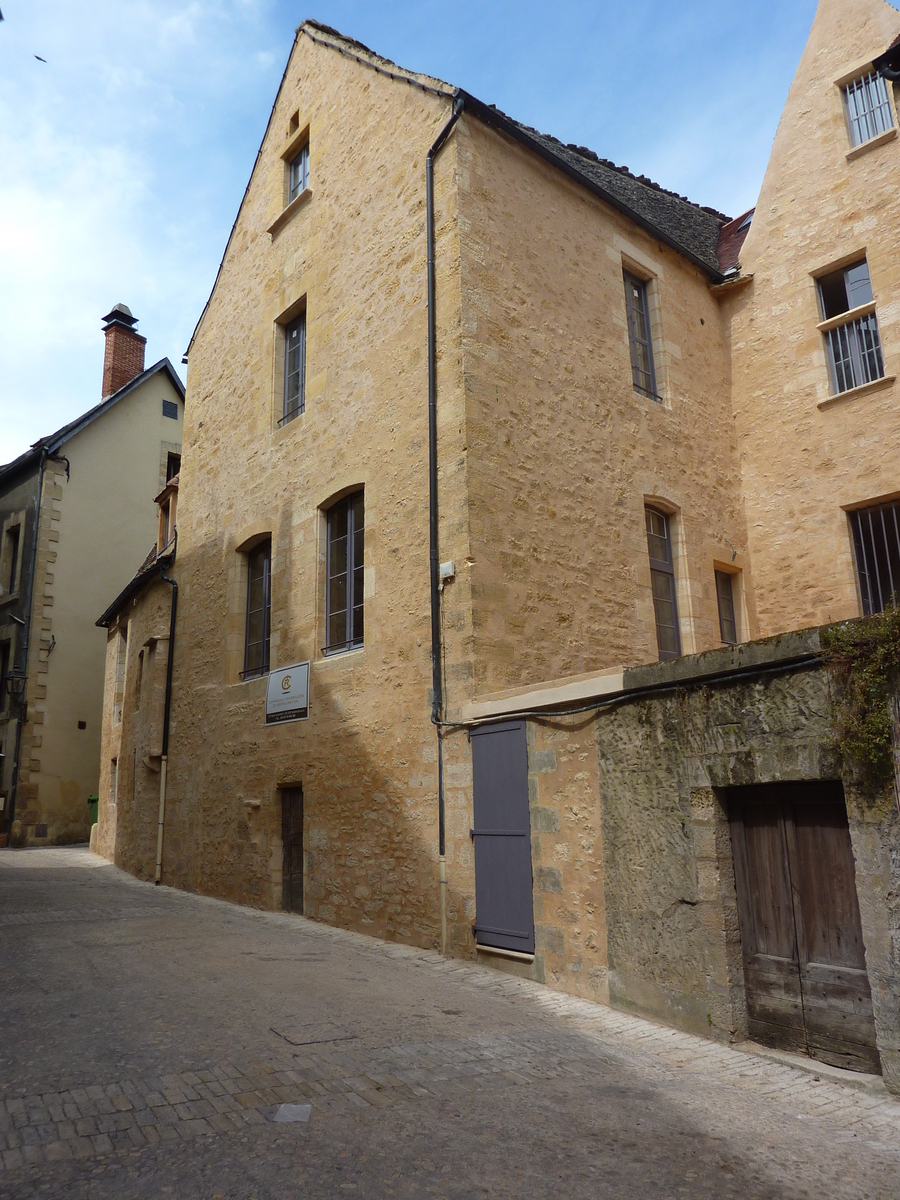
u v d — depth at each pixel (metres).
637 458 10.38
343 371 10.33
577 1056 5.04
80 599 20.70
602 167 14.02
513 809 7.18
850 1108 4.42
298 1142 3.59
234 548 12.22
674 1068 4.93
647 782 6.07
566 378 9.60
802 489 11.55
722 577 11.66
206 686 12.43
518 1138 3.79
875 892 4.70
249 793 10.97
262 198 12.78
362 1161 3.46
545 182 10.02
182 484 14.02
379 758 8.80
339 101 11.19
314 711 9.91
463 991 6.45
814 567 11.32
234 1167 3.35
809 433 11.59
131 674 15.73
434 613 8.26
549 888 6.77
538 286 9.54
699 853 5.66
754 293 12.39
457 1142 3.70
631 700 6.25
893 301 11.05
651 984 5.88
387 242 9.85
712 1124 4.11
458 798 7.79
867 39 11.91
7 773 19.47
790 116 12.50
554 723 6.88
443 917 7.73
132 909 9.98
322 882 9.40
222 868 11.38
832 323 11.59
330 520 10.48
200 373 14.04
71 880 12.91
